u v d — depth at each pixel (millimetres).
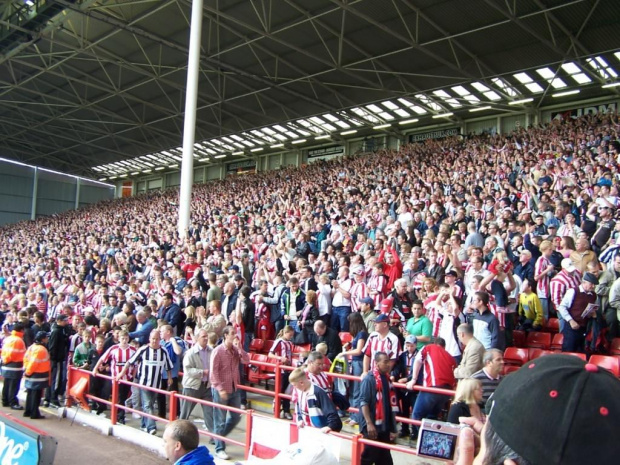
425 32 25938
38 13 26453
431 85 32406
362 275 11930
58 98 38750
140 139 50688
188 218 21250
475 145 30391
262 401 11398
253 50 29703
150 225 35219
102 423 10906
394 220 17812
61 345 12781
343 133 44062
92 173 67125
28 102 38875
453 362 7461
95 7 25938
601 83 29406
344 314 11984
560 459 1238
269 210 28156
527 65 28203
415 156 32438
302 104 38094
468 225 13680
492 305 9602
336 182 31641
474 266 10117
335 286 12320
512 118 36625
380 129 42188
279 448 7016
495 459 1391
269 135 46156
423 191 21359
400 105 36438
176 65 32688
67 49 31453
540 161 22344
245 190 40188
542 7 22406
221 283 14078
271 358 11211
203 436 10008
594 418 1240
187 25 27484
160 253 21734
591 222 12789
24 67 34969
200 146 51375
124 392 11234
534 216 15195
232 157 55750
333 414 6637
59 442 10164
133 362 10461
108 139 51438
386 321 8148
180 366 11172
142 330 12164
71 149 56531
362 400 6469
